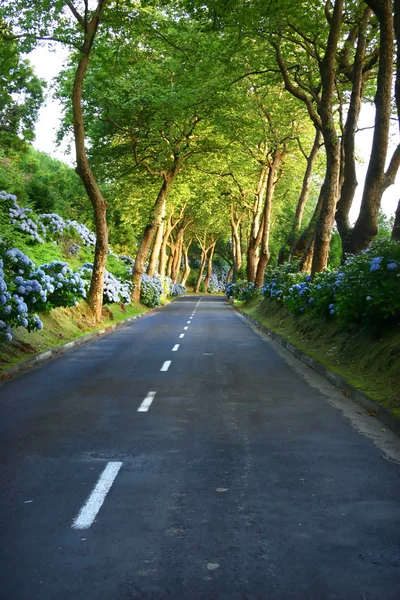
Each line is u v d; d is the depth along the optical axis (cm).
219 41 2473
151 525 467
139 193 5025
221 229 8312
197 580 378
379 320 1298
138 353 1703
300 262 2962
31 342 1645
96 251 2566
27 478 587
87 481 577
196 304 5975
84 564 399
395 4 1127
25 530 456
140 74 3438
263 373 1323
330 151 2250
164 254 6738
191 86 3212
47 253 2406
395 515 491
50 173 5700
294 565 399
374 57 2302
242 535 448
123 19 2312
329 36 2170
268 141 4234
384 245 1408
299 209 3612
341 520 479
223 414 891
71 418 862
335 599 355
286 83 2372
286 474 601
